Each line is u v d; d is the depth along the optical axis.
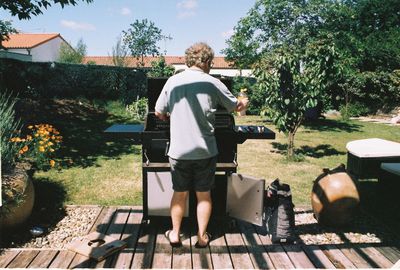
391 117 18.28
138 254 3.34
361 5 26.06
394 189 5.06
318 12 18.67
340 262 3.28
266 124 14.33
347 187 4.10
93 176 6.55
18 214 3.94
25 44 46.44
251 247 3.52
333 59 7.50
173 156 3.16
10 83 12.54
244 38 20.75
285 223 3.58
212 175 3.27
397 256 3.42
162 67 15.55
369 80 18.58
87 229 4.02
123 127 4.02
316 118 16.16
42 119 11.00
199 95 3.05
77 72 15.25
